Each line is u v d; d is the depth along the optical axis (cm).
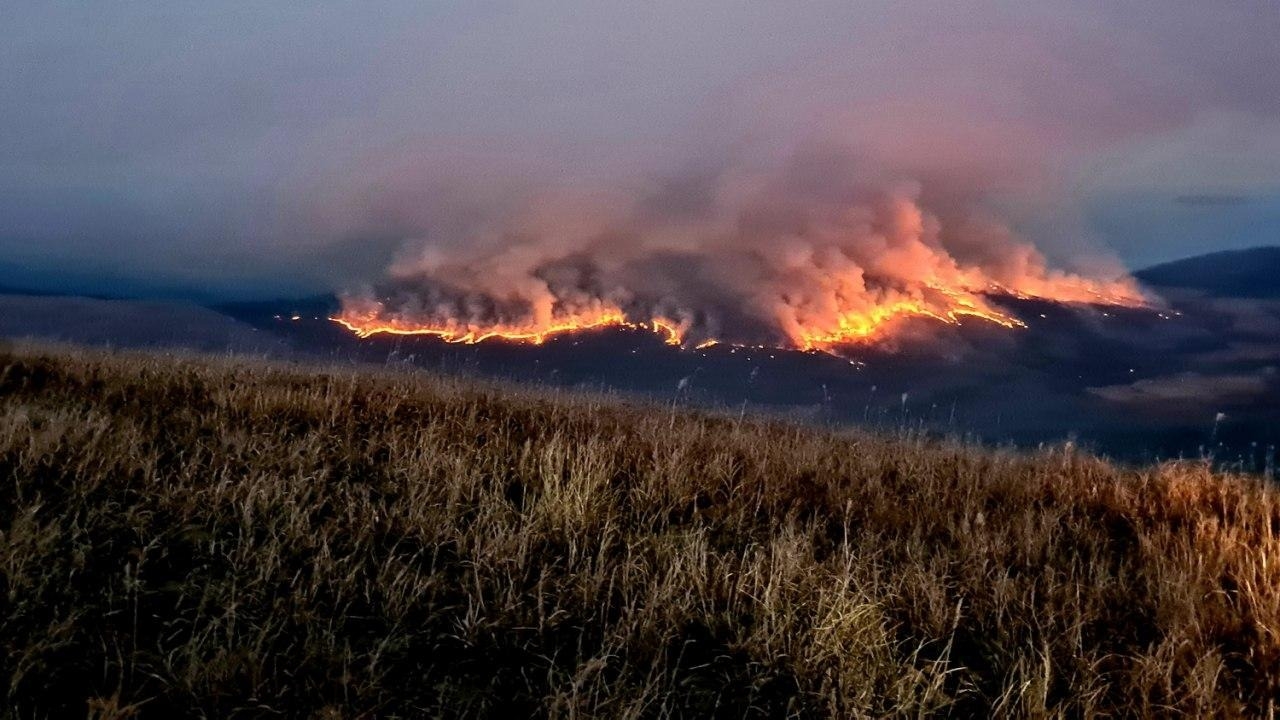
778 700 332
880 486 634
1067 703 326
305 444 569
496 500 491
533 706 312
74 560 346
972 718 328
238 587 355
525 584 400
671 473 586
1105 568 457
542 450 608
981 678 351
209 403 691
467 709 301
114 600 332
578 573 399
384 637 339
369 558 408
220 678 286
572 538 454
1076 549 511
